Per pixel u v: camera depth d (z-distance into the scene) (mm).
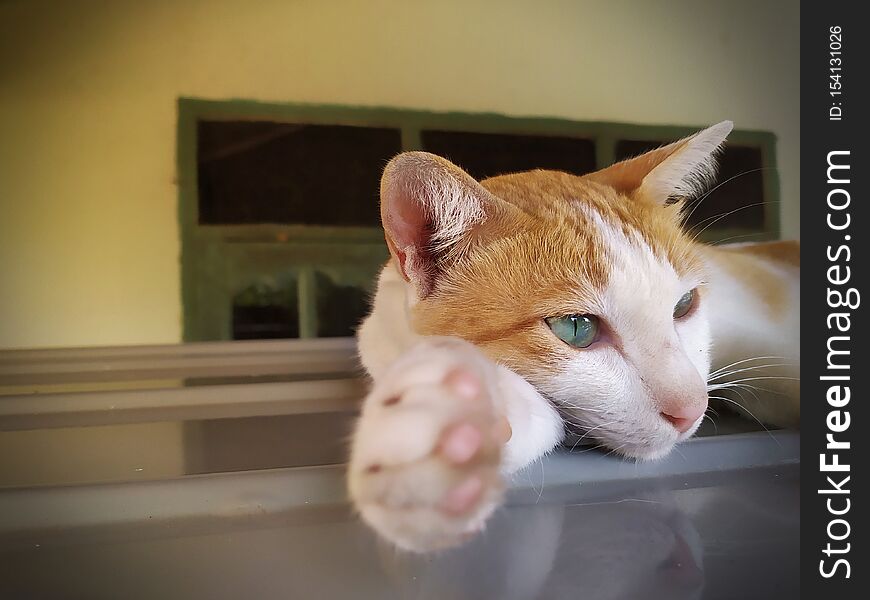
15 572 179
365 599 160
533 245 255
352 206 509
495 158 500
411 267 264
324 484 212
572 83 501
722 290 321
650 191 300
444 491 177
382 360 278
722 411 315
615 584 167
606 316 248
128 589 170
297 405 315
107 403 326
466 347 213
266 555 180
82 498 210
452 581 167
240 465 233
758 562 184
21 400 337
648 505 211
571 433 256
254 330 509
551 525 194
